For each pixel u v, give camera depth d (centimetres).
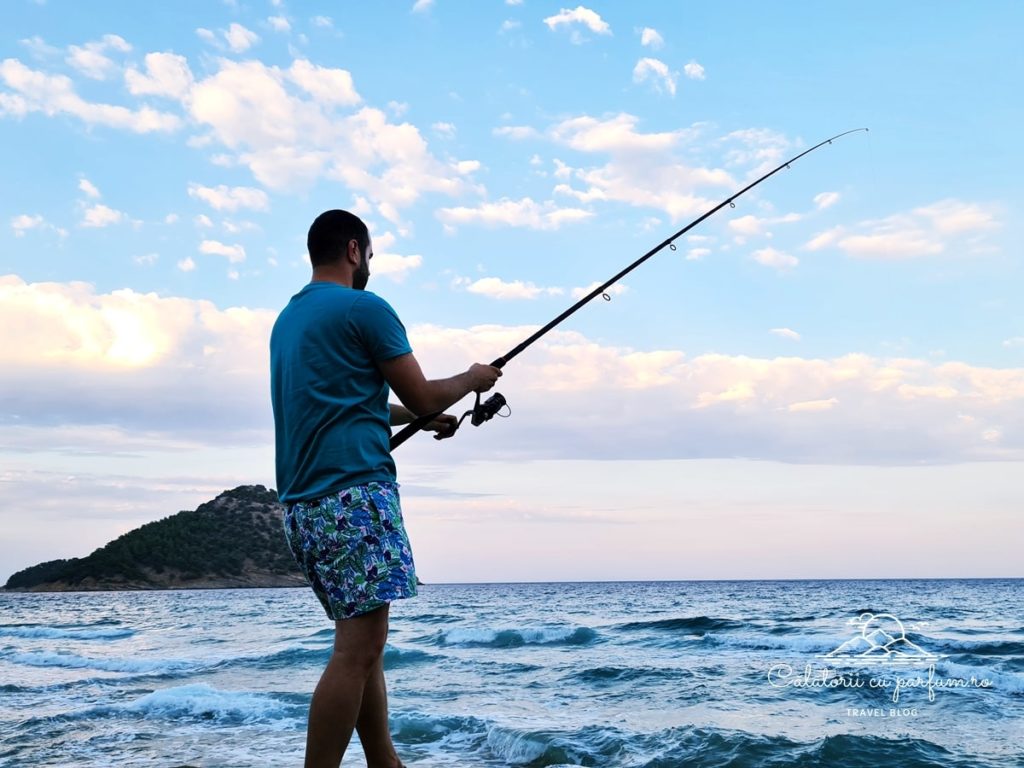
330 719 194
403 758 525
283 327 213
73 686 915
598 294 321
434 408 216
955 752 501
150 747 542
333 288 212
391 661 1169
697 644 1423
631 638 1582
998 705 693
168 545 12125
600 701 757
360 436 202
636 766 478
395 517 204
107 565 11812
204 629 2183
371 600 196
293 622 2462
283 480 207
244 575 11831
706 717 650
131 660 1212
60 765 484
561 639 1620
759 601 3750
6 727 632
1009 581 11119
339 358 202
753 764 471
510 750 536
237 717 663
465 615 2716
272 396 214
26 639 1958
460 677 974
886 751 494
